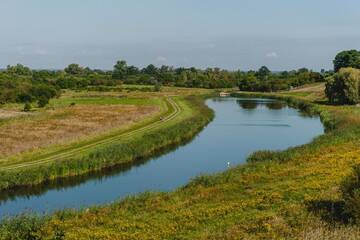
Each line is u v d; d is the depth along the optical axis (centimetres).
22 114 9294
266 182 3544
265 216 2594
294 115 10088
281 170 3884
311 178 3475
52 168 4591
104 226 2705
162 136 6462
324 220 2441
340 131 5734
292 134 7400
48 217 2903
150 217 2830
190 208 2961
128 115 8900
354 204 2381
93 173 4934
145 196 3344
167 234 2473
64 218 2916
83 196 4134
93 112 9531
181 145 6581
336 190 2981
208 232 2438
